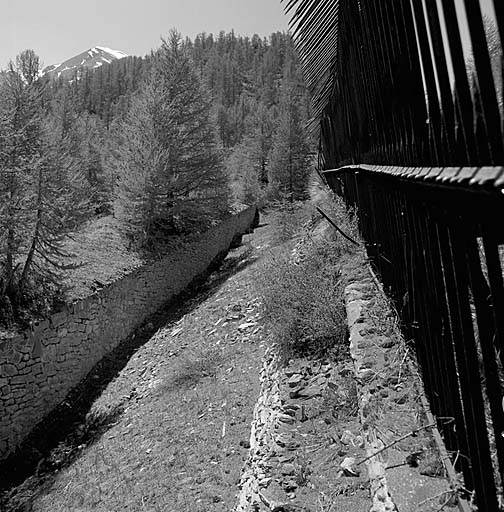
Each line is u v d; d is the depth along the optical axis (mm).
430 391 2340
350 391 4070
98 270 15227
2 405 10203
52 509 7176
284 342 5520
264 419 5090
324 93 8086
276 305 6199
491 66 1059
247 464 5031
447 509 1829
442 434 2129
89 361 13344
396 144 2355
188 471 6188
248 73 121188
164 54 21484
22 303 11609
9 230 11570
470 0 1090
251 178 40969
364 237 5277
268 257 15125
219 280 19047
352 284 4715
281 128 33250
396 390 2750
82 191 19047
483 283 1434
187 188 21469
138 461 7250
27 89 12258
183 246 20547
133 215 18594
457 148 1352
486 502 1579
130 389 11320
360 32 3400
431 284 2027
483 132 1159
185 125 21266
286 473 3637
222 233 26359
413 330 2658
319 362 4969
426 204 1862
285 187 32156
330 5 4223
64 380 12203
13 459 9930
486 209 1175
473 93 1187
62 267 12773
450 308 1730
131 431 8648
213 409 7582
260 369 7828
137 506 5895
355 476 3264
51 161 12438
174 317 16266
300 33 5375
